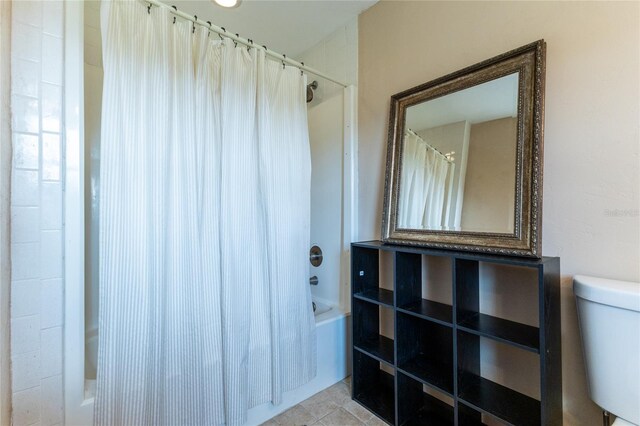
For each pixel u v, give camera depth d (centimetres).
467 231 131
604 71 102
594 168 104
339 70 206
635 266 96
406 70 166
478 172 130
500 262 106
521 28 122
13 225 92
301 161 165
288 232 156
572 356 108
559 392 107
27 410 95
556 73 113
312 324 167
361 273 169
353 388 164
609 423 94
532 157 112
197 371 124
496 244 120
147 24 115
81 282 104
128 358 107
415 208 153
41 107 97
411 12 163
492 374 132
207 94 130
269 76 153
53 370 99
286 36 215
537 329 116
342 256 198
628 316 86
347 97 195
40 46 97
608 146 101
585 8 106
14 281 92
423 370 138
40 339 97
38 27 97
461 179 136
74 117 102
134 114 110
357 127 194
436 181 145
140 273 110
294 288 158
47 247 98
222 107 134
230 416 130
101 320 104
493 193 124
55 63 99
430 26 154
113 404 105
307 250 167
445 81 144
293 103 163
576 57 108
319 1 180
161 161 116
